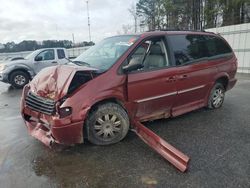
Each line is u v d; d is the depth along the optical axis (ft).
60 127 10.62
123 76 12.18
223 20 69.72
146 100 13.09
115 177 9.66
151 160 10.89
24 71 33.19
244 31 36.76
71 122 10.79
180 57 14.65
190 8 85.05
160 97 13.62
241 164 10.41
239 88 26.30
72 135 11.03
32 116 12.03
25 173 10.03
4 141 13.23
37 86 12.15
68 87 10.88
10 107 21.13
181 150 11.73
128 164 10.60
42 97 11.50
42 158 11.23
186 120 15.80
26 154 11.62
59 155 11.47
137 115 13.21
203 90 16.35
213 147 12.01
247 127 14.55
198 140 12.82
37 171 10.18
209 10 73.51
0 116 18.21
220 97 18.19
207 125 14.92
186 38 15.40
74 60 14.89
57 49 35.78
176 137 13.23
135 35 13.94
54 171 10.16
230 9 67.36
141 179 9.49
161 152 10.96
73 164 10.68
